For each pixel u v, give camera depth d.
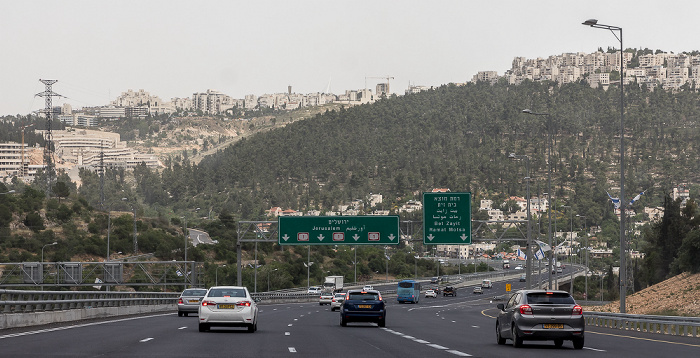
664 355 29.78
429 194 90.06
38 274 104.50
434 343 36.00
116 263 107.12
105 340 33.50
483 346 34.59
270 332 42.12
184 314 69.75
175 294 111.69
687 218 149.12
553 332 33.06
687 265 121.75
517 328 33.28
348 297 52.81
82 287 140.50
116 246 186.50
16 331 39.72
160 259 185.38
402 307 125.75
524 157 97.69
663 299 106.44
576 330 33.22
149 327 45.78
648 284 155.38
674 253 146.50
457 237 89.75
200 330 41.34
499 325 36.78
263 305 123.56
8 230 176.75
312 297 160.25
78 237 184.00
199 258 198.38
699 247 119.06
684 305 96.81
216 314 40.34
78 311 55.25
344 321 52.72
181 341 33.50
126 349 28.77
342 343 34.59
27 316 44.66
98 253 179.62
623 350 32.78
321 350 30.12
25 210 198.25
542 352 31.19
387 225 92.62
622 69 63.38
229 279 185.25
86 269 152.38
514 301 34.94
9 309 44.34
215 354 27.19
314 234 93.50
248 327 41.47
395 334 43.34
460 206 90.00
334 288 173.12
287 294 148.12
